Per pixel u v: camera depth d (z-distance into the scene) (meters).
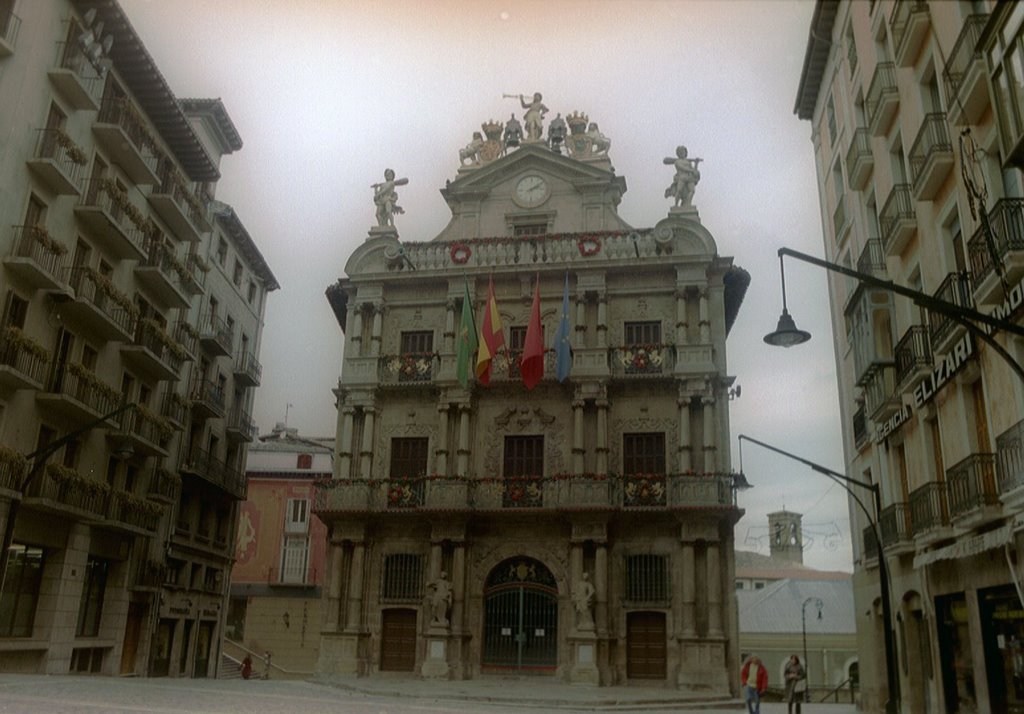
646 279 31.50
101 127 26.42
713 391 29.66
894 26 18.61
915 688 20.48
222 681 27.09
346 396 31.86
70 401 23.70
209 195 37.12
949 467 17.19
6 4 22.34
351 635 28.84
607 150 34.12
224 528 39.38
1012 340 14.20
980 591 16.08
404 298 32.97
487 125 35.50
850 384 26.67
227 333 38.00
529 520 29.11
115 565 29.06
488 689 24.30
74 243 25.48
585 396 29.94
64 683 19.33
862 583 26.00
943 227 17.38
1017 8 11.85
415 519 29.66
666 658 27.48
